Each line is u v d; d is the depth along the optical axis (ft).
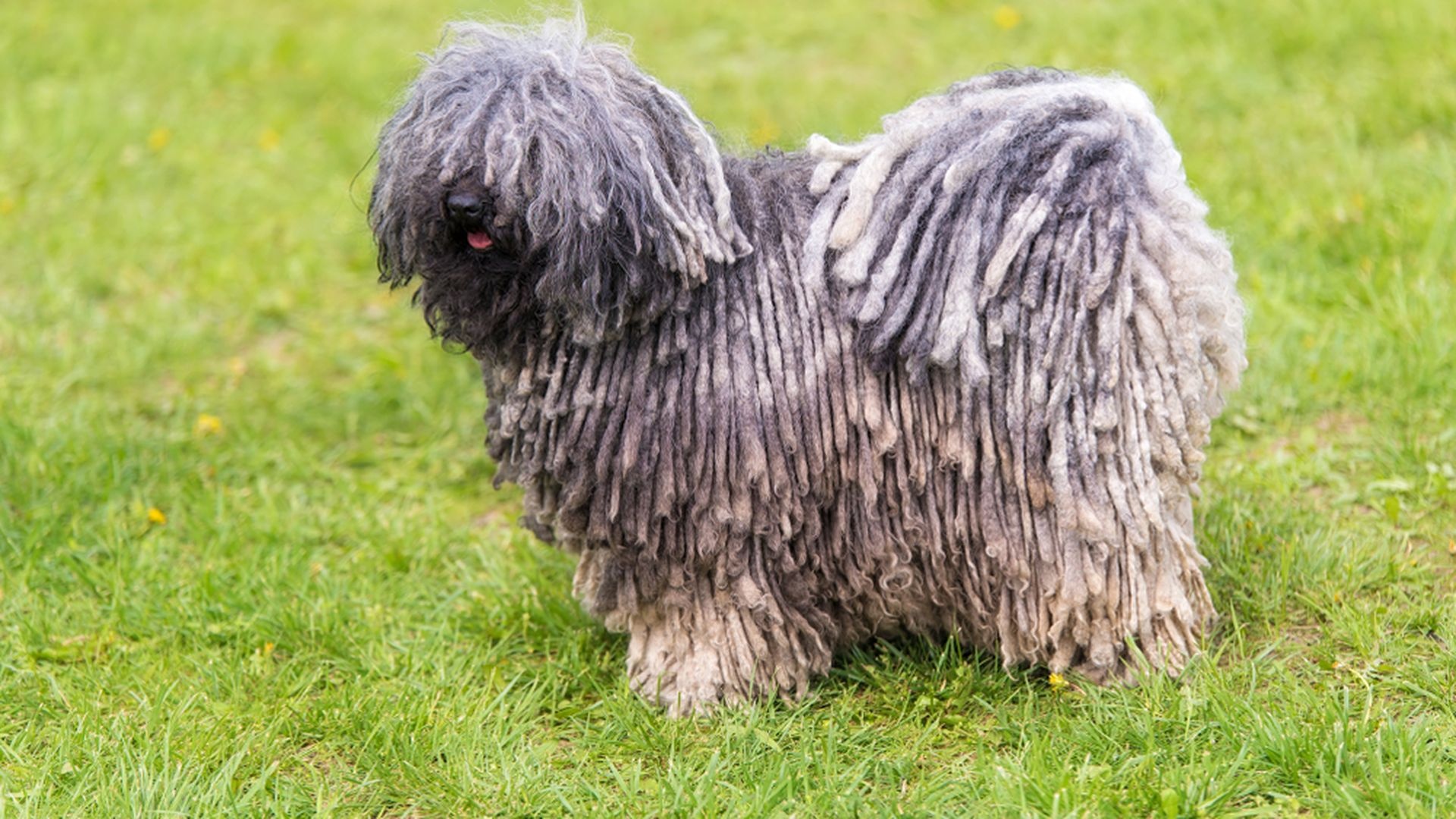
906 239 11.56
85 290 22.77
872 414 11.84
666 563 12.50
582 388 11.99
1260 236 20.97
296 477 18.25
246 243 24.22
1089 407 11.69
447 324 12.33
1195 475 12.17
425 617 15.20
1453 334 18.13
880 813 11.37
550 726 13.35
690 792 11.84
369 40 32.96
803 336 11.88
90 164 26.66
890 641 13.88
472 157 11.34
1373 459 16.55
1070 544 12.01
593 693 13.85
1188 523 12.75
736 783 12.12
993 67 15.29
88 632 14.98
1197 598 12.89
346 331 21.76
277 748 12.95
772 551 12.33
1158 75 26.21
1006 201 11.64
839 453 12.00
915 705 13.10
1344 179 21.91
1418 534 15.20
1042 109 11.85
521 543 16.34
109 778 12.34
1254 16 27.73
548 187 11.14
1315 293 19.66
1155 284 11.53
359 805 12.22
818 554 12.50
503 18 13.96
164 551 16.48
